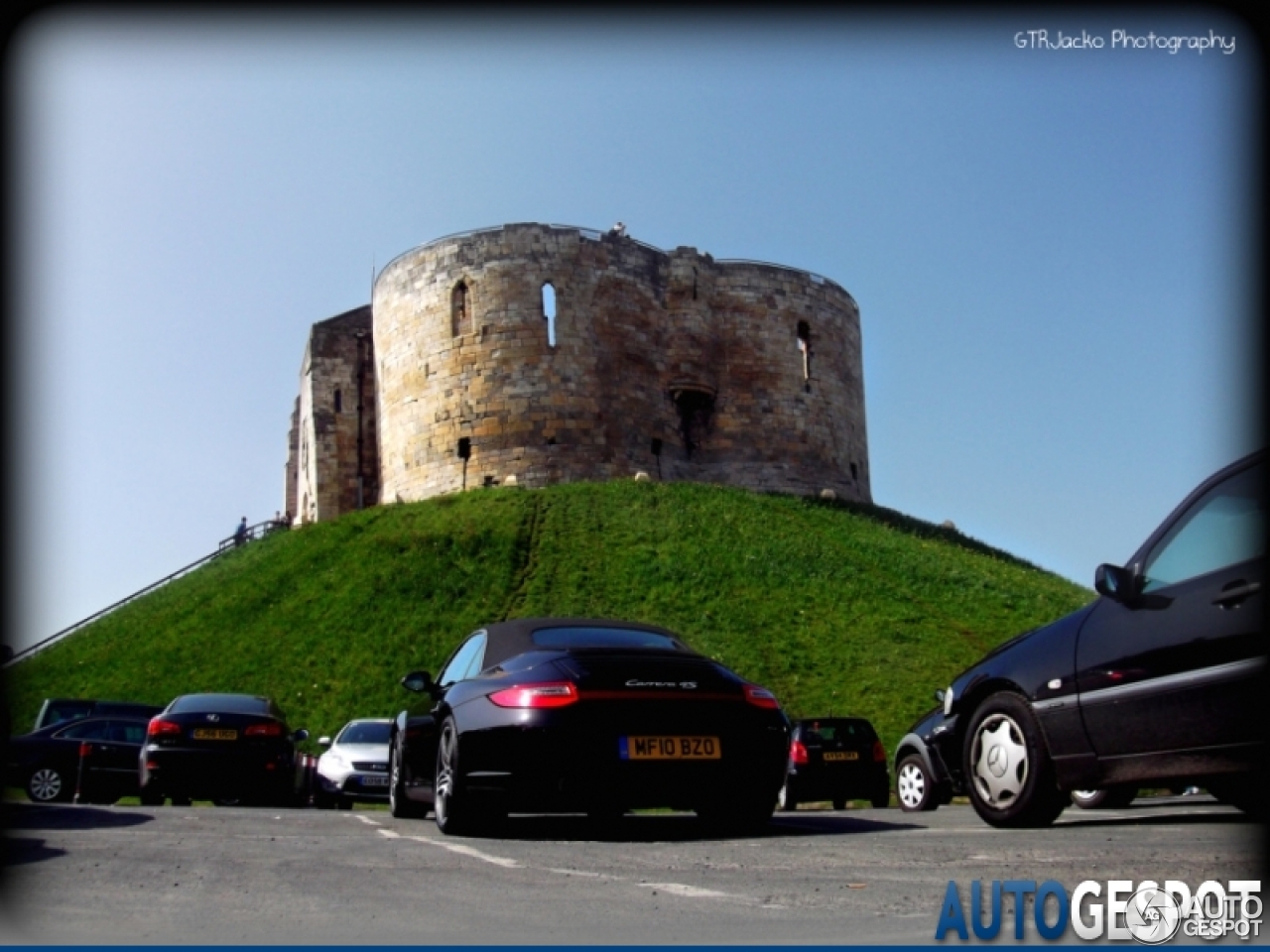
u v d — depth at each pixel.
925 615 41.47
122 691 39.75
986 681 9.59
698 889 6.44
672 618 40.56
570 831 10.73
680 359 58.19
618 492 51.44
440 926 5.46
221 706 19.92
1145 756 8.10
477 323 55.66
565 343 55.22
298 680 38.50
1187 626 7.85
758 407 59.41
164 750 18.88
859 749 20.75
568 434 54.38
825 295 63.12
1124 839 8.60
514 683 9.57
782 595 42.47
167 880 7.04
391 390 58.22
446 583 43.66
